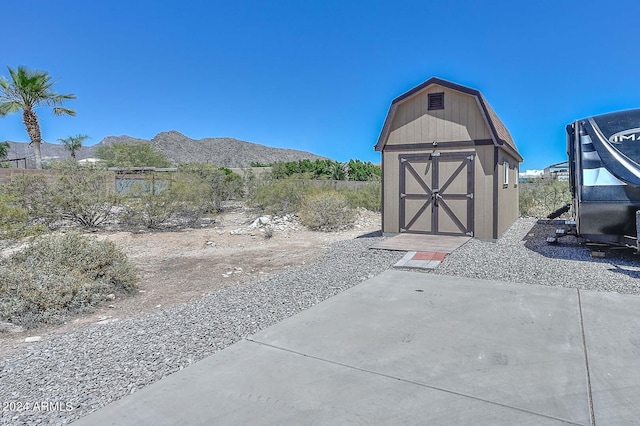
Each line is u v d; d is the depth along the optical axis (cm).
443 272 592
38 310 448
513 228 1135
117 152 3653
